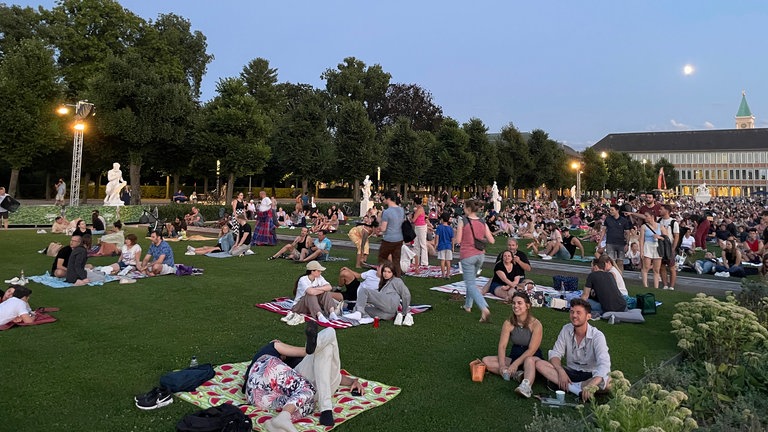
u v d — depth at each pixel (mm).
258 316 7691
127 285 10039
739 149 136000
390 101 72625
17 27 40688
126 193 28922
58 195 32281
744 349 5723
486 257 15586
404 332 7035
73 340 6293
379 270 8352
